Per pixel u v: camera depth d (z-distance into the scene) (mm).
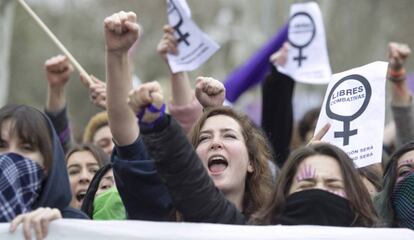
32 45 43969
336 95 10312
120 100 9180
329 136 10242
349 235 8688
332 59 44375
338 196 9055
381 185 10836
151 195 9148
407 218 10125
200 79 11117
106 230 8594
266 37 41562
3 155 8961
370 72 10180
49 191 8898
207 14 49000
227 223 9047
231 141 10219
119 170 9156
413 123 13656
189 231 8641
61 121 12945
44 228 8523
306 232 8688
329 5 43656
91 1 48375
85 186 12336
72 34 46750
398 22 45531
